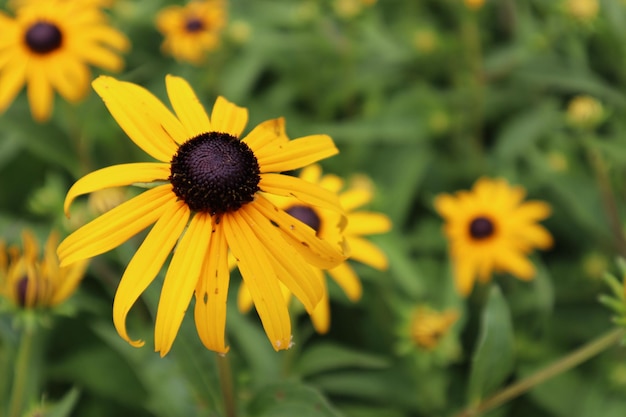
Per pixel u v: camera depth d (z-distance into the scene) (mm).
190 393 414
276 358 450
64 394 488
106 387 483
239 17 596
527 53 563
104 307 485
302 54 582
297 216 407
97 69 540
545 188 548
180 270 327
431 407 483
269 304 330
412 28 595
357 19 563
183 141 352
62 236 473
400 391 485
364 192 441
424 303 485
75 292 475
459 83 578
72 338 494
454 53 580
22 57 484
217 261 336
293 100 587
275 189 349
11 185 543
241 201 345
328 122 570
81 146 511
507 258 486
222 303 326
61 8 494
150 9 594
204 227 341
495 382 403
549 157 543
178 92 358
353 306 506
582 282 525
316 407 372
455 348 472
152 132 351
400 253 485
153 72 566
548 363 494
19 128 511
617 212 523
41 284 399
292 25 596
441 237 528
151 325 469
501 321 401
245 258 336
